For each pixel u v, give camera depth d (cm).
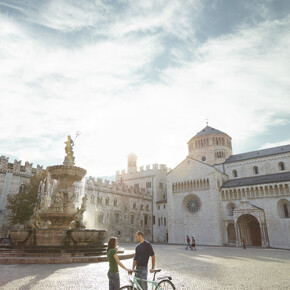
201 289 1084
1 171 4775
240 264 2047
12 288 1016
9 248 2119
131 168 9338
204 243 5800
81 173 2745
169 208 6700
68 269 1470
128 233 6956
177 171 6881
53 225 2439
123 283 1202
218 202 5969
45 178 4381
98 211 6244
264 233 4997
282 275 1495
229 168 6862
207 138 7544
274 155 6212
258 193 5456
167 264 1953
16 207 4234
